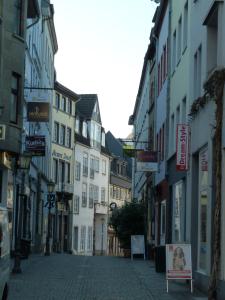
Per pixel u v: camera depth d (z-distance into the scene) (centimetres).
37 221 4941
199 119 1998
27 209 4169
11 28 2889
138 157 3378
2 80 2814
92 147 8062
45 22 5066
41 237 5072
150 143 4384
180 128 2202
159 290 1814
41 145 3222
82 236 7669
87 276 2230
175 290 1820
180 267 1791
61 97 6769
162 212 3306
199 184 1997
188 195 2222
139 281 2075
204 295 1706
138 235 3722
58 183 6662
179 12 2758
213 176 1717
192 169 2152
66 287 1842
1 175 3005
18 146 2941
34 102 3058
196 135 2064
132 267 2750
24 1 3017
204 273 1834
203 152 1931
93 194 8162
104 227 8700
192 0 2272
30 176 4303
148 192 4391
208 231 1770
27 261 3034
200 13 2067
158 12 3553
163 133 3381
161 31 3669
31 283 1930
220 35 1628
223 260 1532
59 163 6731
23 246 3175
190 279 1789
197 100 1967
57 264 2858
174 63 2905
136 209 4047
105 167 8800
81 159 7606
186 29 2530
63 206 6769
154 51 4238
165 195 3125
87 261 3209
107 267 2728
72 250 7175
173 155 2769
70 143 7075
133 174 7438
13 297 1577
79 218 7544
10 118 2894
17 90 2975
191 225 2127
